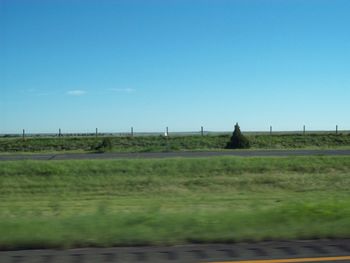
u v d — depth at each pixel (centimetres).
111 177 2511
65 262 727
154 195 2280
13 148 4838
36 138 5622
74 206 1881
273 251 783
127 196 2258
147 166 2633
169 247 815
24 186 2416
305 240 861
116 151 3866
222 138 5266
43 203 2031
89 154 3528
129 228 920
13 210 1708
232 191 2364
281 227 929
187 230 905
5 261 734
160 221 985
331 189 2386
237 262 722
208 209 1471
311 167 2714
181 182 2475
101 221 994
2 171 2538
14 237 839
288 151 3591
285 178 2531
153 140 5194
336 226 929
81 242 826
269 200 1969
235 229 912
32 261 733
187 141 5100
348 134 5553
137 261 730
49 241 821
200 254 766
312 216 1023
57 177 2502
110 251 791
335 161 2798
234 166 2664
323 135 5444
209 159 2733
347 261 727
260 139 5134
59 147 4888
